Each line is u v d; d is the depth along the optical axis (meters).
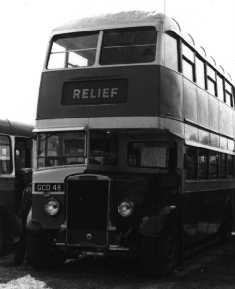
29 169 12.96
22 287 8.88
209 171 13.76
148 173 10.91
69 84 10.66
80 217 10.11
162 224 9.90
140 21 10.64
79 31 10.94
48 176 10.43
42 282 9.34
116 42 10.63
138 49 10.45
